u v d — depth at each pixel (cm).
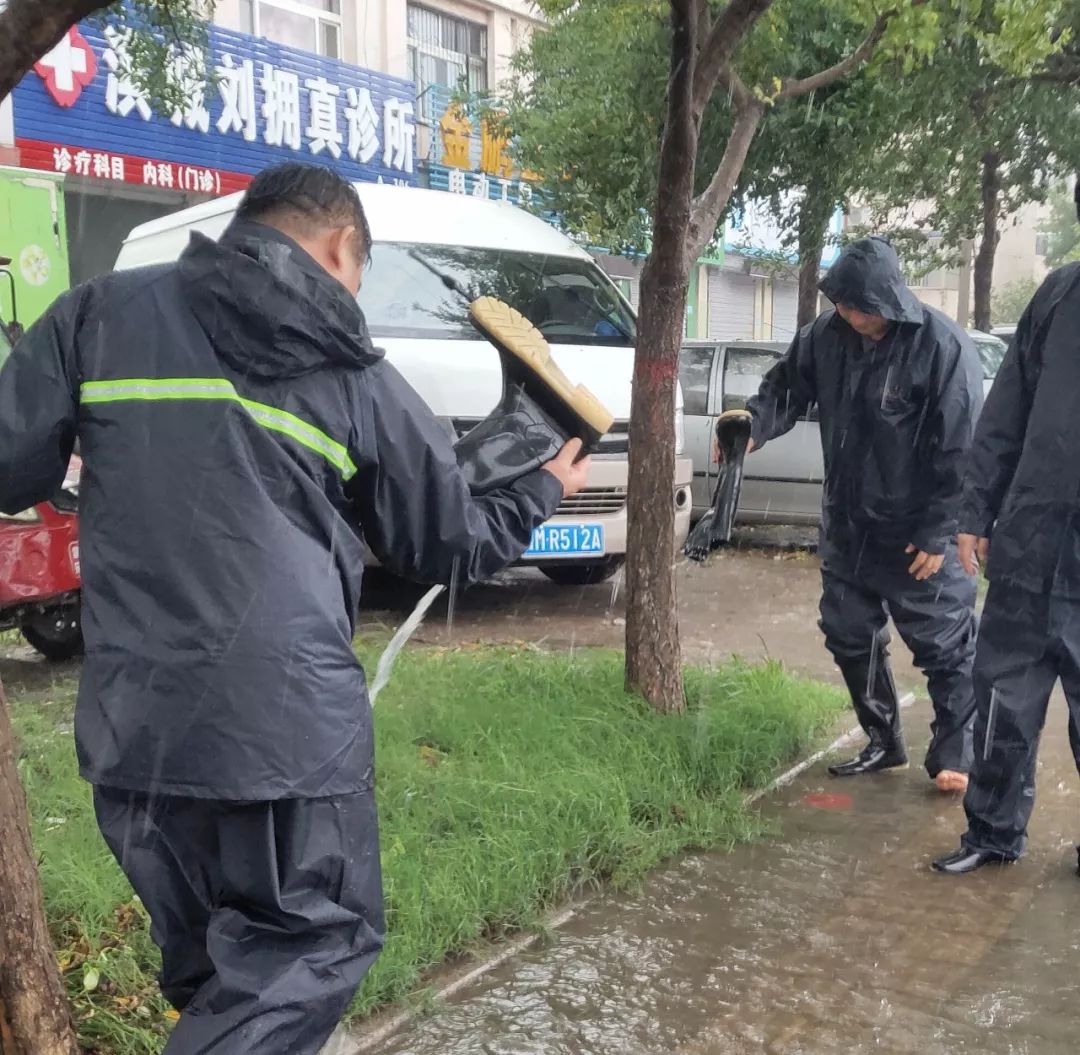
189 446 180
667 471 453
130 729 176
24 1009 208
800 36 852
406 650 600
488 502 209
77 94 1153
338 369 188
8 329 605
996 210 1472
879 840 381
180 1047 174
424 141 1539
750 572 924
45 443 186
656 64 931
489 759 411
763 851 372
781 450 944
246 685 174
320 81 1384
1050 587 333
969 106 1074
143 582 178
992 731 347
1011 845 356
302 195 195
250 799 174
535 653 575
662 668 463
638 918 327
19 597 516
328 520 186
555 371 215
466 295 685
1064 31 559
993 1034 266
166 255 793
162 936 197
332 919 185
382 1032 269
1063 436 324
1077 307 321
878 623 425
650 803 390
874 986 288
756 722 461
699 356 1009
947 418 379
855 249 381
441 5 1545
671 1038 266
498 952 306
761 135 977
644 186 1038
